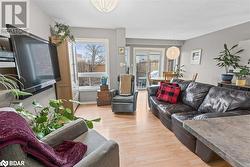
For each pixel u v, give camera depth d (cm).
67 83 343
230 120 104
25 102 189
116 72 484
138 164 184
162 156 199
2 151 62
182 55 686
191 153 205
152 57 688
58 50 331
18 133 69
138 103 464
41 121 156
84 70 482
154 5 278
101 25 426
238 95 204
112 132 267
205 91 261
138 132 267
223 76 406
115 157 109
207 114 189
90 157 91
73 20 375
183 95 308
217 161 186
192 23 405
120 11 310
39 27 291
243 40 398
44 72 238
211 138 79
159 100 325
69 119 179
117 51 466
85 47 472
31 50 197
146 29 476
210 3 271
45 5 278
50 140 129
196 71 593
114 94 396
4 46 164
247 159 62
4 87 143
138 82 687
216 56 491
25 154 75
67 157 110
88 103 468
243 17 354
